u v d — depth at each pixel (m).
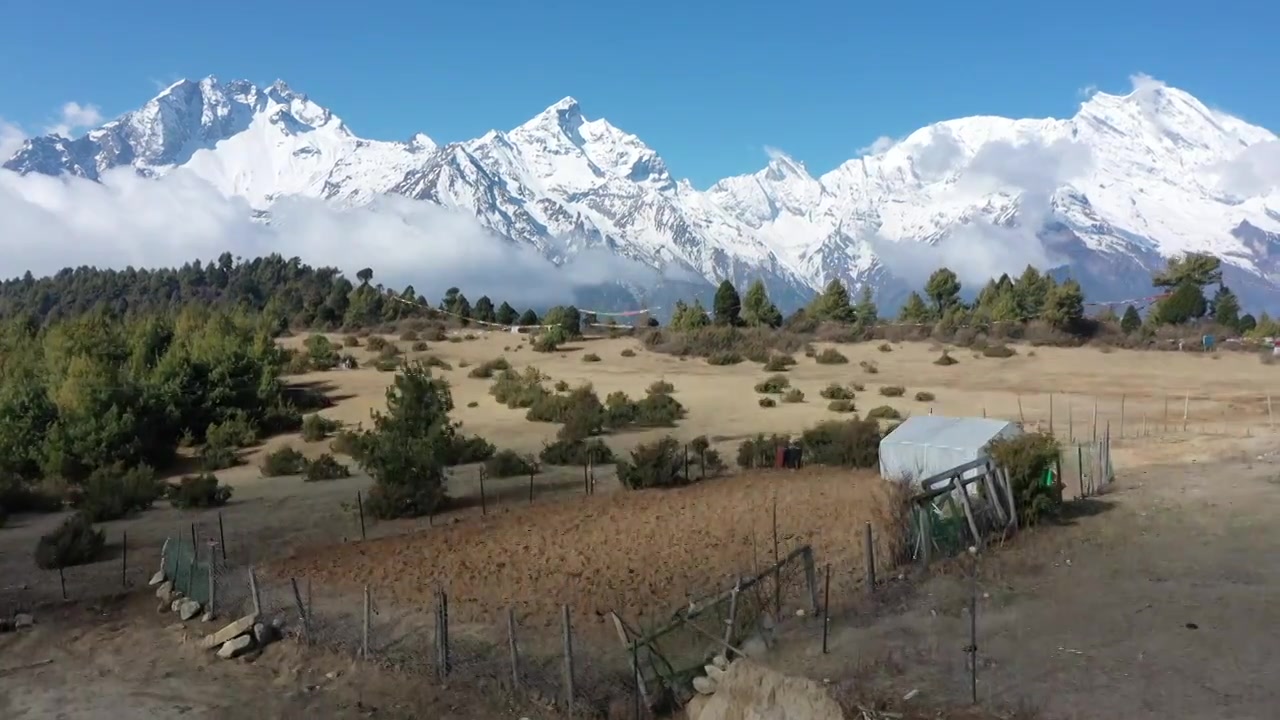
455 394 58.44
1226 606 15.59
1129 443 36.75
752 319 100.12
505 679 14.73
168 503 32.44
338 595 19.80
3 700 15.19
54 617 19.33
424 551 23.47
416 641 16.67
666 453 33.72
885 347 78.75
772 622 15.55
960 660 13.54
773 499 28.28
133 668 16.33
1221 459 31.88
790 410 51.59
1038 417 47.22
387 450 29.81
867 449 35.03
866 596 16.95
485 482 34.03
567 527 25.69
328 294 136.62
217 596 19.69
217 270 173.88
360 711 14.03
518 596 19.28
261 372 50.88
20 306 153.00
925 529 19.52
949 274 111.75
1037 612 15.71
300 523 28.17
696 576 20.23
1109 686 12.46
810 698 11.55
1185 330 84.62
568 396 53.66
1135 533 21.20
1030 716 11.55
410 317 106.12
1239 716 11.43
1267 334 83.06
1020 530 21.86
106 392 41.84
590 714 13.39
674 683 13.55
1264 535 20.44
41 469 38.91
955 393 56.53
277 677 15.61
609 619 17.56
